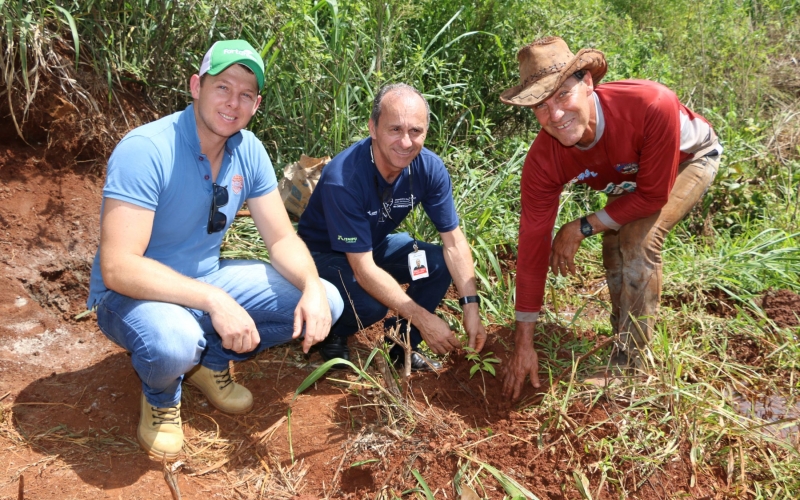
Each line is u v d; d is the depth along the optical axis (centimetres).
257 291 287
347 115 441
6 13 369
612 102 277
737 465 273
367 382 321
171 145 259
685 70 625
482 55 531
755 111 595
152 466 266
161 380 256
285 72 445
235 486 264
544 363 332
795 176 511
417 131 286
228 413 300
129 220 250
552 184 293
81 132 407
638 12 700
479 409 302
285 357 342
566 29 530
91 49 425
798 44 721
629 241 305
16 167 389
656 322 343
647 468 266
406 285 423
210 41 457
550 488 260
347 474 268
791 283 398
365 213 310
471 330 318
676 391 287
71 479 253
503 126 538
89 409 291
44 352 328
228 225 286
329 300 293
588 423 282
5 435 270
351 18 460
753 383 324
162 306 254
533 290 303
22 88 388
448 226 326
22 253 363
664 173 281
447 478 261
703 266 412
